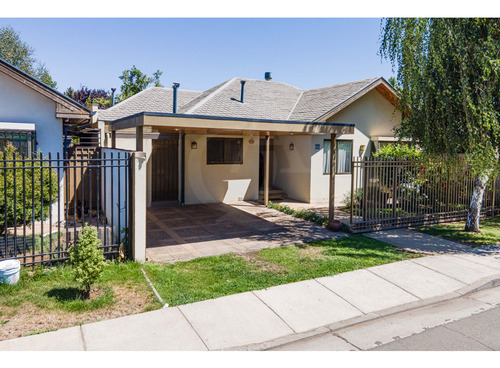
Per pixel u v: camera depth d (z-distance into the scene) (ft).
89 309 16.71
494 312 17.88
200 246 27.63
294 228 33.91
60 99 31.81
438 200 37.32
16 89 30.83
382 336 15.39
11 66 29.43
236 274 21.68
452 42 28.86
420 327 16.22
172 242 28.73
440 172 36.35
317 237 30.66
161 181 44.86
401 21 29.96
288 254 25.66
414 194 35.50
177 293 18.72
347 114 48.24
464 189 38.60
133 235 22.84
